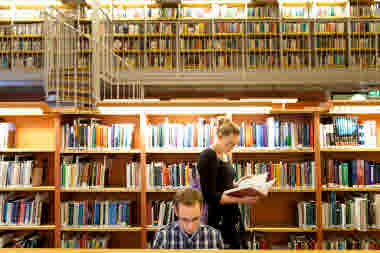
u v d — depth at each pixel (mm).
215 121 3613
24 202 3592
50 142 4016
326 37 5977
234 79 3672
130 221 3602
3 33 6039
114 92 3574
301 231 3725
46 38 3236
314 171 3541
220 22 5984
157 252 1145
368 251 1142
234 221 2314
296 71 3680
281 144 3584
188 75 3729
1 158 3656
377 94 3566
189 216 1578
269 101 3324
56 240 3520
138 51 6035
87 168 3629
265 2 6238
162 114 3838
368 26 5918
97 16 3316
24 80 3279
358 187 3514
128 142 3645
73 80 3051
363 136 3582
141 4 6281
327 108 3387
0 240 3547
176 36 5945
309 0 6125
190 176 3561
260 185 2061
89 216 3570
